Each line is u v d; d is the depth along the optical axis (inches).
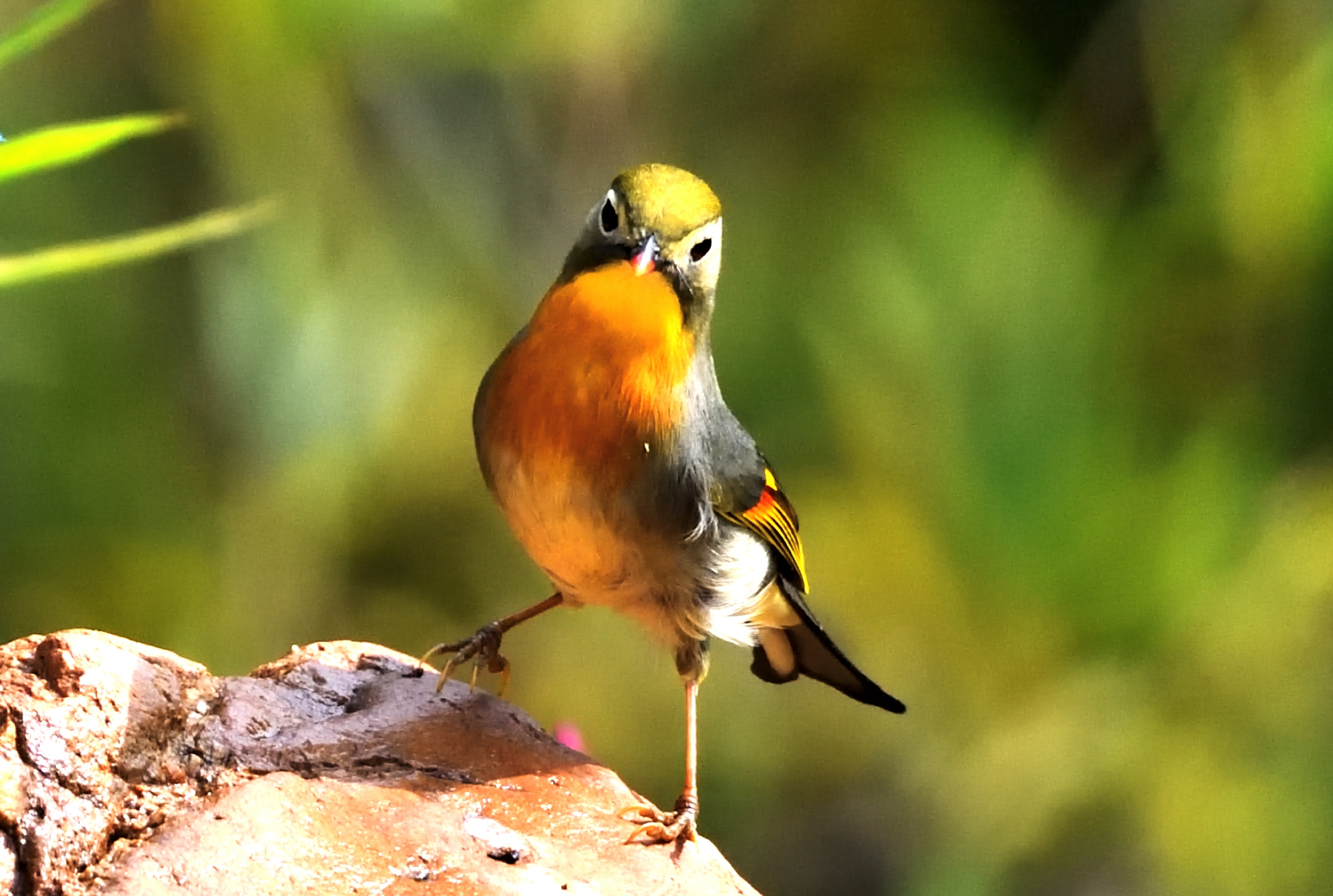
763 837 509.0
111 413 499.5
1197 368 409.7
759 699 520.7
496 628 338.0
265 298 491.8
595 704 524.4
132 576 505.0
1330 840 421.4
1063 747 410.6
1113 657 397.4
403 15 458.0
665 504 310.8
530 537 318.3
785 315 486.0
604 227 317.7
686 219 313.7
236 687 278.1
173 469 510.9
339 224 499.2
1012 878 430.6
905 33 496.4
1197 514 383.9
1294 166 410.6
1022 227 395.2
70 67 498.6
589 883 258.8
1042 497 378.0
